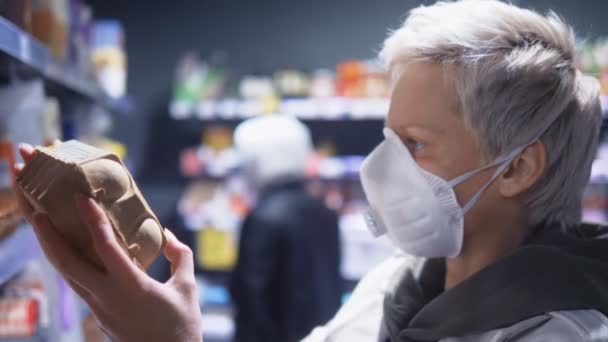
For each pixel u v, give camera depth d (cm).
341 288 297
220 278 415
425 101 92
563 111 91
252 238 274
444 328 92
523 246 92
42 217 68
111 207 69
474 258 99
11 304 124
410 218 97
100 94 212
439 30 90
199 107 377
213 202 393
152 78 424
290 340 269
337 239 295
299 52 415
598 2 367
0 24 99
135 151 426
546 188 93
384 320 108
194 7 419
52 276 133
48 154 70
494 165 91
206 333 368
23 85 129
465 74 88
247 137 301
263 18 416
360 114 357
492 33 89
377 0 405
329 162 390
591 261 88
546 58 89
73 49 174
